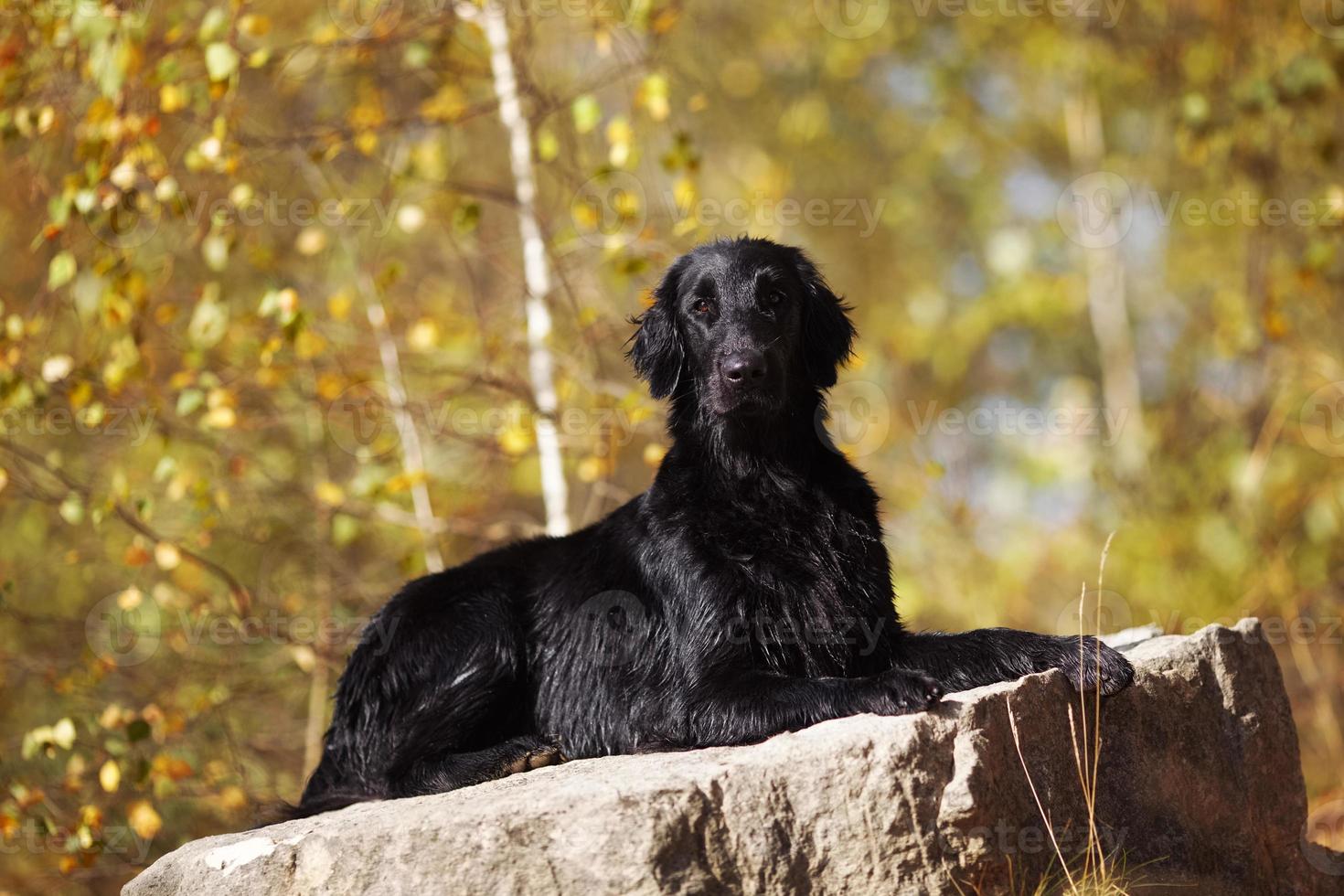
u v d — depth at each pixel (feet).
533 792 12.97
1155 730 14.82
